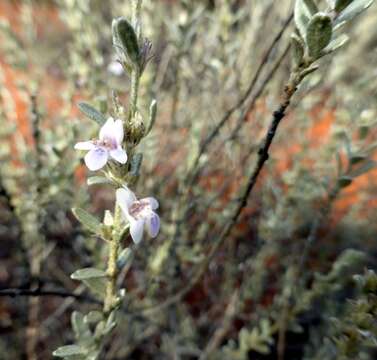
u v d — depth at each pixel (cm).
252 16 16
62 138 13
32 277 14
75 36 16
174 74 15
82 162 12
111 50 18
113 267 7
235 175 15
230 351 14
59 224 17
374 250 18
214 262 16
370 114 11
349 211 18
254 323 16
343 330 9
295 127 18
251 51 16
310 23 6
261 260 15
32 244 15
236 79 15
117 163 6
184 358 17
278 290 18
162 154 15
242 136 14
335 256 18
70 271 17
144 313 14
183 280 15
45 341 16
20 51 16
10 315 16
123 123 6
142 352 17
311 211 17
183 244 14
